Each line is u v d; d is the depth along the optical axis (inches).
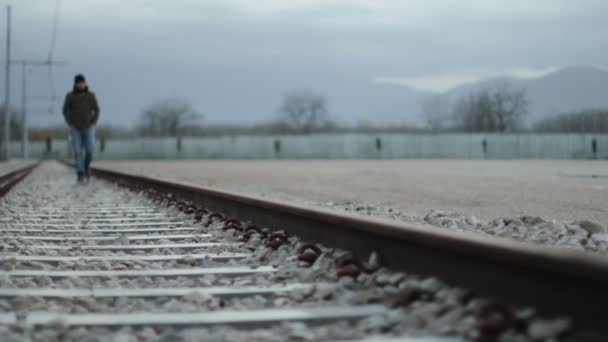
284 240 212.7
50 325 125.8
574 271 100.1
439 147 2118.6
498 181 677.3
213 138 2591.0
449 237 130.6
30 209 407.8
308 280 162.4
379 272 155.3
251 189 593.9
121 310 141.6
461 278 130.7
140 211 382.6
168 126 3885.3
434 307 122.0
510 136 1855.3
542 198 458.3
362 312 131.6
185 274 180.7
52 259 209.5
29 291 157.4
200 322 127.2
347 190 573.3
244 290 155.5
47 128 3420.3
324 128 3730.3
